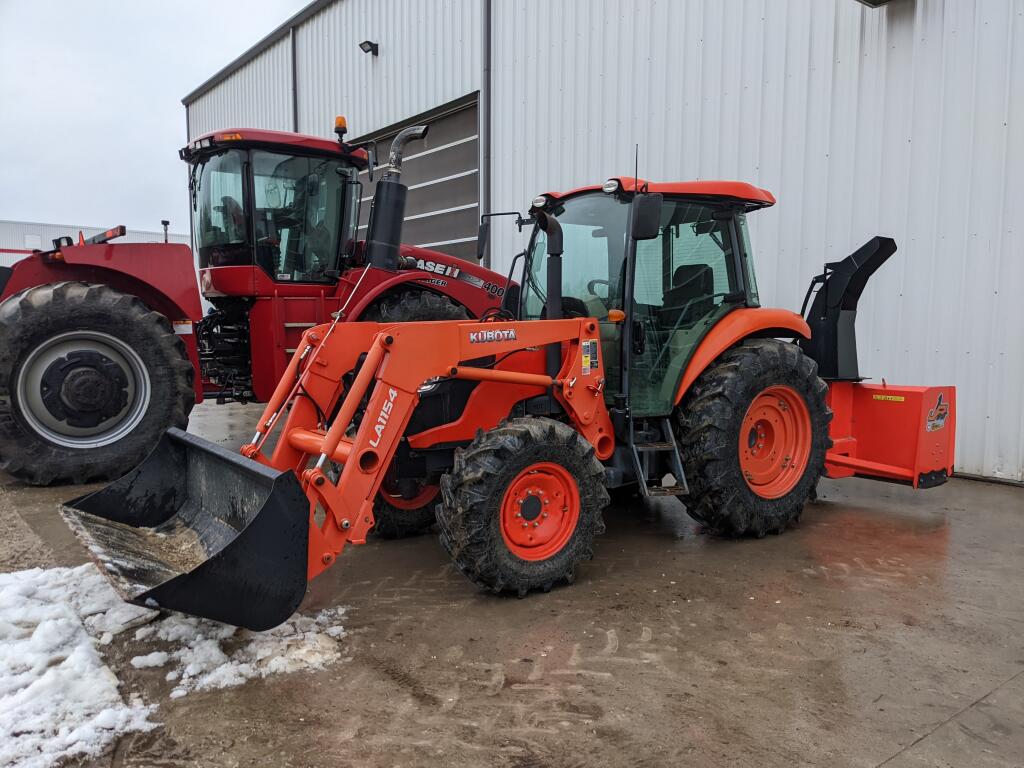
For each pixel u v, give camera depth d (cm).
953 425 461
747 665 250
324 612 294
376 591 320
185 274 551
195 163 600
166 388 526
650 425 392
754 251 628
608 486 359
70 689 226
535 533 318
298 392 325
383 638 271
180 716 217
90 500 306
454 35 938
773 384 392
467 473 298
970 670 246
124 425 518
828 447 423
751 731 210
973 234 506
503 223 882
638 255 376
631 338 362
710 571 344
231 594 238
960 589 319
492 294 664
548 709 222
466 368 314
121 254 531
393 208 582
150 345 518
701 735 208
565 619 289
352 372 371
